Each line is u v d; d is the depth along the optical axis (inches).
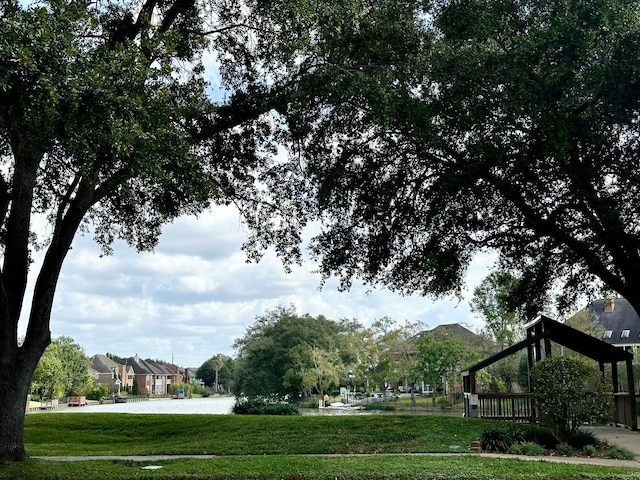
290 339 2295.8
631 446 532.1
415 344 1616.6
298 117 507.5
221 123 526.3
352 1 447.8
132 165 358.0
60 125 314.8
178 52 520.7
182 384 4776.1
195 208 612.1
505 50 503.5
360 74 466.6
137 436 673.0
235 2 539.2
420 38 501.7
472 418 653.3
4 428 429.7
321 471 379.9
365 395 2327.8
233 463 420.5
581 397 518.9
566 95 483.2
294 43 447.5
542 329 746.2
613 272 677.9
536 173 536.7
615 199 566.6
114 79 337.4
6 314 431.8
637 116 504.1
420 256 660.1
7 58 279.1
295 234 629.3
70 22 320.5
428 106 492.1
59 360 2691.9
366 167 608.1
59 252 464.4
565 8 473.7
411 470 379.2
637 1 458.0
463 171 531.2
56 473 383.2
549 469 385.1
